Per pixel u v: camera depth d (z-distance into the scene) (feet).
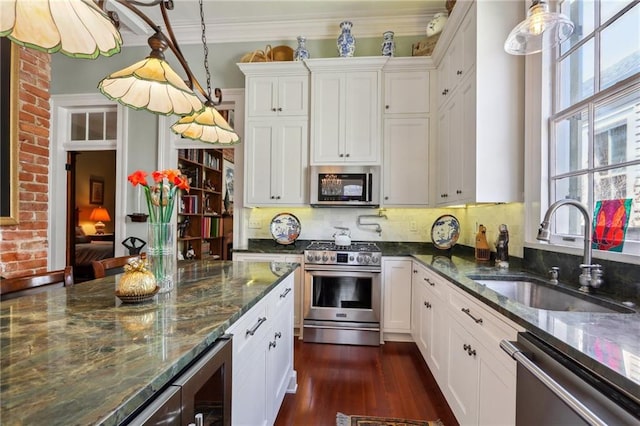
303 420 6.11
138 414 2.09
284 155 10.77
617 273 4.52
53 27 3.33
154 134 11.73
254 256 10.41
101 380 2.12
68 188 12.53
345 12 10.69
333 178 10.45
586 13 5.54
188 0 10.08
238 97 11.62
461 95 7.98
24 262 7.55
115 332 3.01
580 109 5.63
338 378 7.70
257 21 11.21
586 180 5.45
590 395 2.48
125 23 10.75
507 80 6.97
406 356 8.94
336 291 9.95
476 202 7.25
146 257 4.54
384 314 9.97
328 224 11.81
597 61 5.26
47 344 2.71
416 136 10.48
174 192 4.73
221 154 18.62
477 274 6.25
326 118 10.53
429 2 10.14
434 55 10.02
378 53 11.27
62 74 11.98
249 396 4.24
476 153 7.03
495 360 4.23
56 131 11.96
